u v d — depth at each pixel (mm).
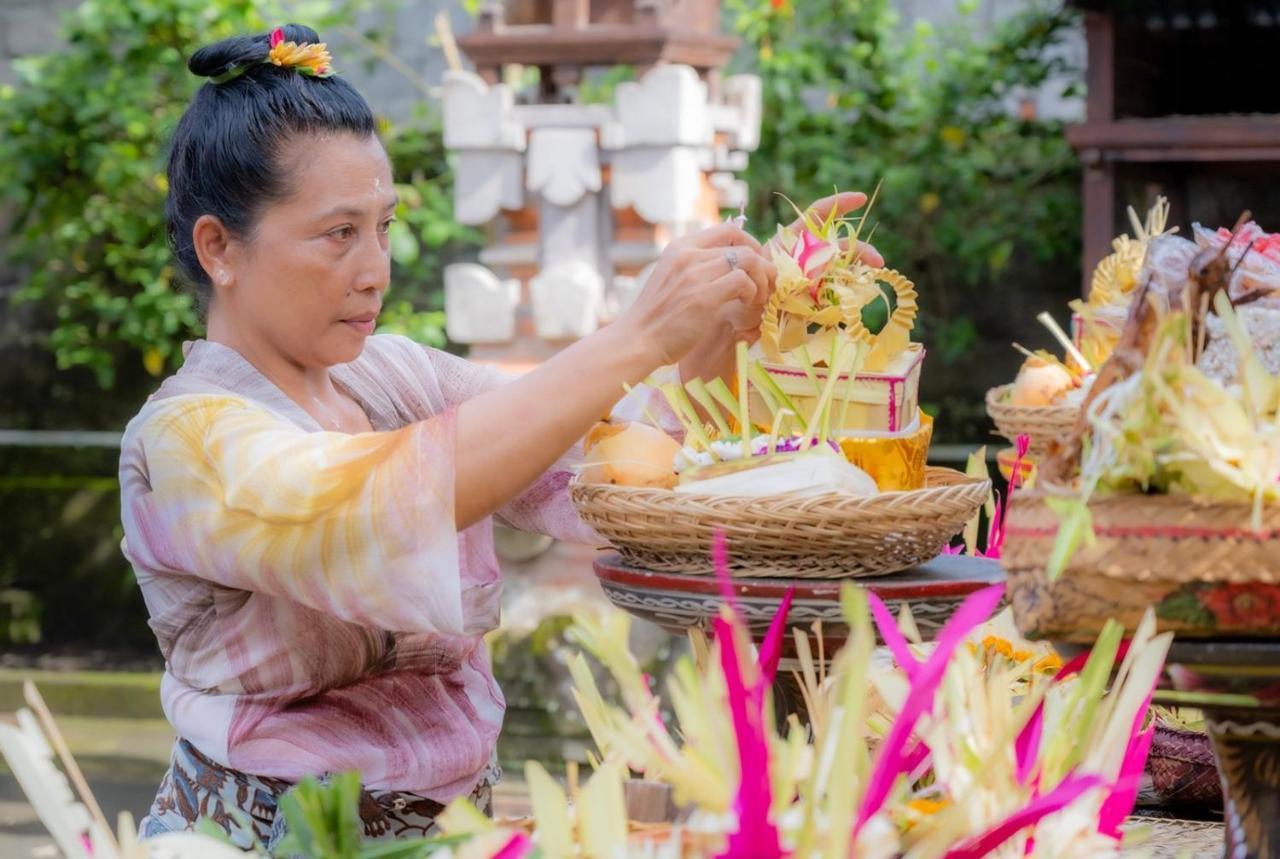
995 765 1258
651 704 1222
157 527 1747
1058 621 1292
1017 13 7500
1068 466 1330
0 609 7656
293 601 1796
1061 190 7176
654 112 5516
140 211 7730
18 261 8031
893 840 1114
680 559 1660
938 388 7352
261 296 1825
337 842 1253
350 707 1851
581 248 5719
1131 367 1303
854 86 7488
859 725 1095
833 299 1856
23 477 7812
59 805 1197
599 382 1671
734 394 1962
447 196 7617
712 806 1114
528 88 7043
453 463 1642
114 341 8141
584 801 1161
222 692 1822
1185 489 1267
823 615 1572
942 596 1613
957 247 7105
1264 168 5930
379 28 7988
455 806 1221
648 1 5535
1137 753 1345
